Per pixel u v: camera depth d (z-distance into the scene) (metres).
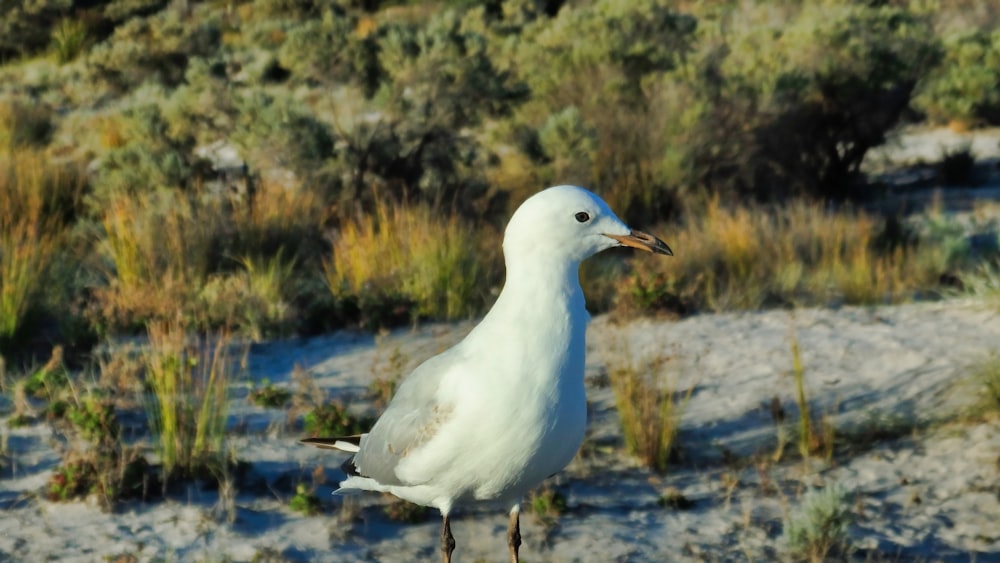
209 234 15.12
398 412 6.02
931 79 30.28
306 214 16.83
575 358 5.61
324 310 13.02
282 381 10.94
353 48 20.45
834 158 23.52
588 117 21.61
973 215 20.81
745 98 22.12
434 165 20.06
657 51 24.58
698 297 13.82
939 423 9.41
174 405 8.55
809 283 14.45
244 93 27.72
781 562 7.38
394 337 12.56
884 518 8.02
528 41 28.30
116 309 12.32
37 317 11.69
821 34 24.53
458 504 6.20
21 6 46.12
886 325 12.24
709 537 7.74
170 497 8.02
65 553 7.21
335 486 8.38
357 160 19.53
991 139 29.00
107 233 15.34
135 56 37.41
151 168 18.91
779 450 9.01
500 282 14.56
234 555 7.23
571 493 8.42
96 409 8.77
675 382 10.67
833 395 10.18
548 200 5.54
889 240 16.78
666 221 20.00
